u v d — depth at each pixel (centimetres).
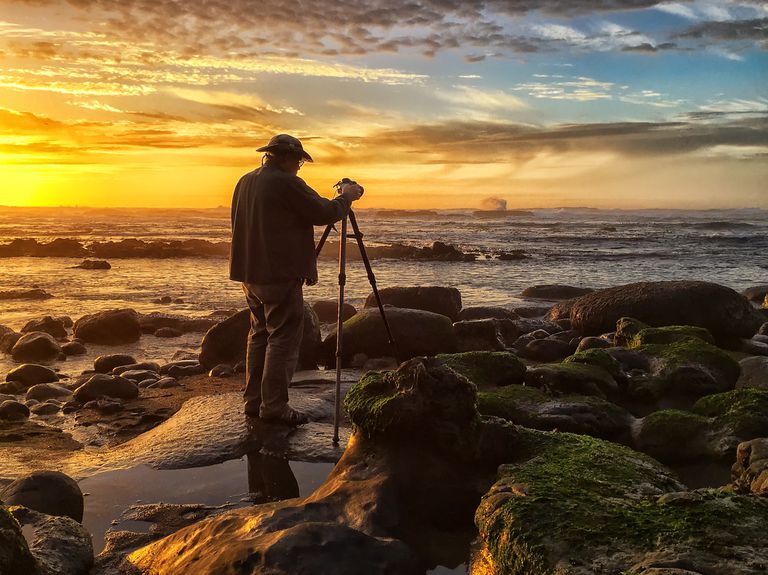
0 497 379
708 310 1030
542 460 397
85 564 325
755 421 492
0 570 265
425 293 1292
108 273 2658
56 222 9756
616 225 8762
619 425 538
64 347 1054
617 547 267
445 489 389
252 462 485
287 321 578
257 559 291
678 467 483
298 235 577
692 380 659
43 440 559
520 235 6438
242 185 595
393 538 331
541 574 264
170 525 382
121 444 545
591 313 1105
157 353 1055
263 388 573
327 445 519
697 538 263
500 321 1113
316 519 352
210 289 2053
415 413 403
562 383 628
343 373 817
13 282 2258
